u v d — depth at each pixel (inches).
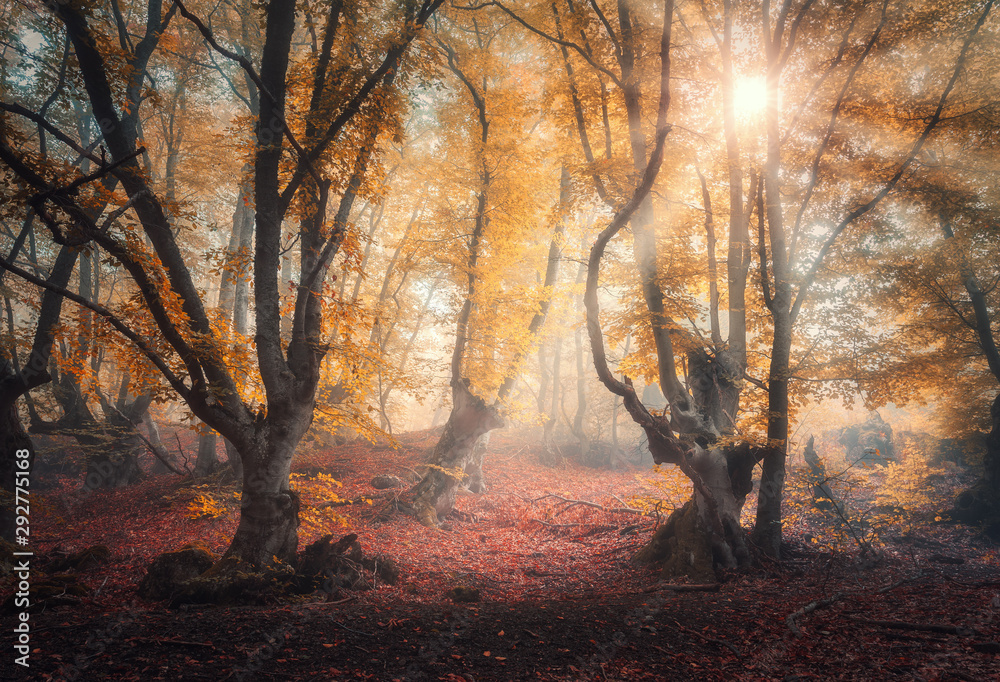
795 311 430.6
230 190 798.5
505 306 578.6
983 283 588.1
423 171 610.5
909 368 428.1
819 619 255.3
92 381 308.2
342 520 383.2
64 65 402.3
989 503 542.3
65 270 420.2
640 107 446.6
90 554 364.8
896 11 402.3
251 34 673.0
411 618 250.7
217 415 293.7
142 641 199.5
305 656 200.5
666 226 452.1
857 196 443.5
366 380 359.6
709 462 398.3
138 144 317.4
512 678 197.3
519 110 548.4
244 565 289.9
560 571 423.8
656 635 243.8
